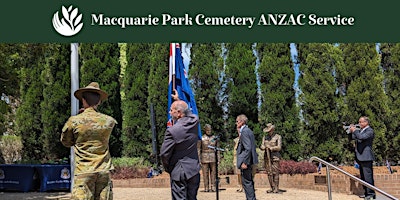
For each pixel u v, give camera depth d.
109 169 6.30
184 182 6.36
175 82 11.30
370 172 10.82
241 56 17.97
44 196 12.55
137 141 19.27
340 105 17.03
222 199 11.17
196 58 18.17
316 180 13.14
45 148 20.02
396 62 17.41
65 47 19.47
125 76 19.78
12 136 21.77
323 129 17.08
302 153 17.30
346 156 17.00
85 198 6.05
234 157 13.23
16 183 13.74
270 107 17.39
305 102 17.14
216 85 18.11
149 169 15.93
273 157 12.38
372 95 16.97
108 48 19.14
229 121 17.92
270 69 17.53
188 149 6.39
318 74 17.00
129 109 19.39
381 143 16.84
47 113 19.39
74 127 6.15
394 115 17.19
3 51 11.31
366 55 17.11
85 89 6.35
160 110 18.62
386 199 10.94
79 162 6.16
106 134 6.31
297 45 17.67
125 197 11.91
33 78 20.17
